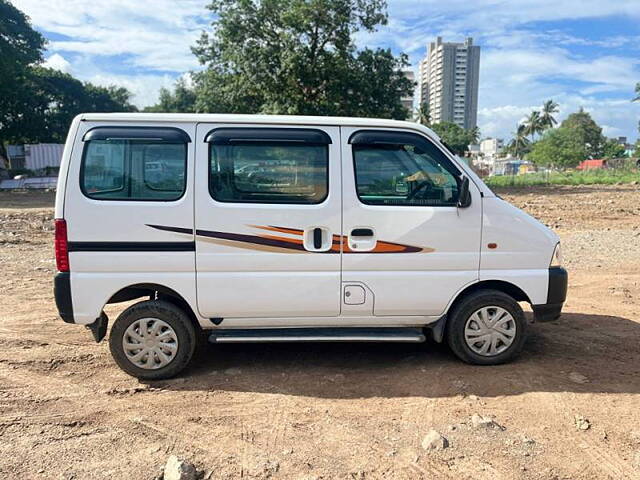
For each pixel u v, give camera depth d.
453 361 4.86
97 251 4.21
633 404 4.04
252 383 4.42
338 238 4.37
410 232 4.43
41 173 34.78
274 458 3.32
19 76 37.53
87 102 52.19
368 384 4.39
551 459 3.30
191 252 4.27
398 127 4.47
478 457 3.31
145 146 4.23
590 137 91.44
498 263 4.56
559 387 4.32
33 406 4.00
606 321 6.09
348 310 4.47
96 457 3.32
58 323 5.90
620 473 3.16
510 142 102.06
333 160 4.36
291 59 27.05
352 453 3.37
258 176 4.33
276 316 4.44
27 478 3.09
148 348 4.41
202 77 31.05
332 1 27.27
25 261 9.20
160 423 3.76
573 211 18.30
